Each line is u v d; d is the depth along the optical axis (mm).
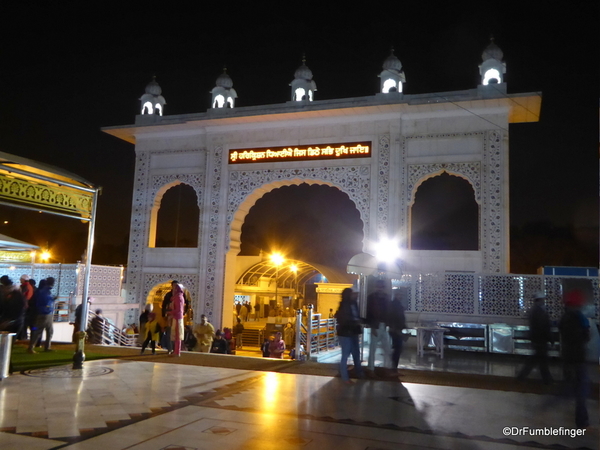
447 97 12164
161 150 14680
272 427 4148
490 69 12234
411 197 12281
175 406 4762
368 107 12273
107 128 14656
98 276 13008
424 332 9641
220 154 13969
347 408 4848
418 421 4453
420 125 12492
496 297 10406
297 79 13750
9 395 5070
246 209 13969
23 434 3842
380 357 8992
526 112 12344
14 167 5910
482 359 8953
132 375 6297
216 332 11820
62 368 6664
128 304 13875
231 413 4539
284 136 13469
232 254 13758
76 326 7457
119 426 4094
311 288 27922
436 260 11875
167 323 8328
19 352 7977
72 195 6855
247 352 17047
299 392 5500
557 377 6945
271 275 25672
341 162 12875
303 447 3686
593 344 4598
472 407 4996
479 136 12039
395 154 12430
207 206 13859
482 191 11836
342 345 6254
